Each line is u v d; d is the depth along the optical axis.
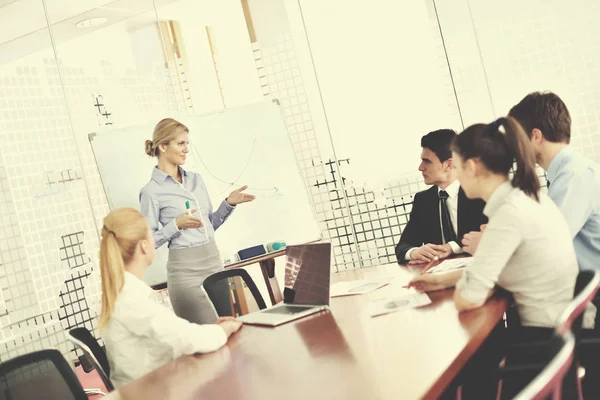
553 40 4.67
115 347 2.38
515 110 2.57
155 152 4.23
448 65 4.95
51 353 2.16
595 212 2.47
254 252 4.54
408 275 2.78
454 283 2.38
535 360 2.07
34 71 5.02
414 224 3.45
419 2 4.97
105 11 5.22
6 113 4.82
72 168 5.15
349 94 5.23
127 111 5.46
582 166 2.48
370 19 5.10
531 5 4.70
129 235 2.44
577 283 1.95
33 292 4.79
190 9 5.67
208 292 3.20
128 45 5.52
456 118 4.98
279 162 4.82
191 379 1.92
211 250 4.27
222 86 5.70
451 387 2.16
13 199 4.75
